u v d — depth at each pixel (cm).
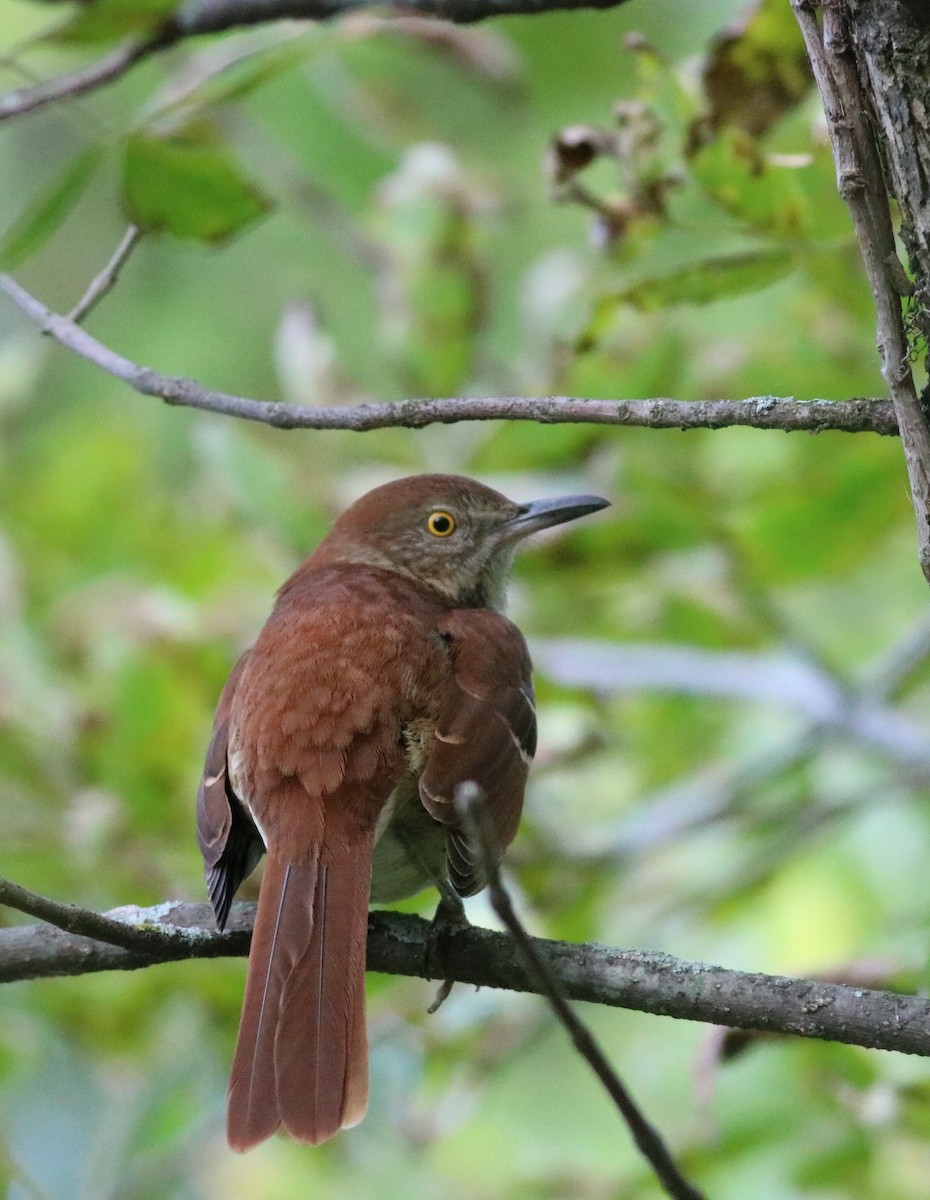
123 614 1105
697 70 810
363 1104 633
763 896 1228
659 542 1145
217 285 1595
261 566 1232
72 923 629
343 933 671
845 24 559
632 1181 1035
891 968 779
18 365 1428
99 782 1052
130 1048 1069
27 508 1309
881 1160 969
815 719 1146
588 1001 653
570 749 1085
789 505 1110
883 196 562
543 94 1513
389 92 1366
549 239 1442
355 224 1209
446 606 866
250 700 734
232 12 827
